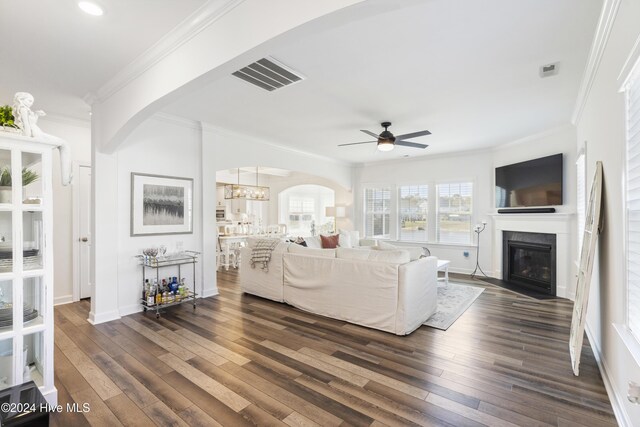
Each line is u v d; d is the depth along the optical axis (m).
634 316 1.84
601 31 2.22
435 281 4.04
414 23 2.24
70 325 3.59
